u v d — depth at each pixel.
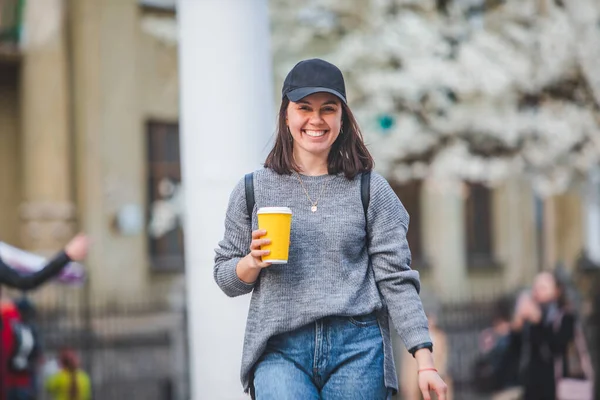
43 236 21.20
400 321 3.69
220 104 5.88
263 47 5.99
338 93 3.74
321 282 3.68
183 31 5.94
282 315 3.67
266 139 5.97
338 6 15.24
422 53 14.77
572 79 14.93
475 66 14.44
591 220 26.09
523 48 14.88
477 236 26.56
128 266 21.95
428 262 25.42
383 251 3.74
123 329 20.61
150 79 22.50
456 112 14.84
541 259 26.23
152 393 16.19
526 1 15.30
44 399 13.75
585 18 14.81
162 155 22.77
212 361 5.88
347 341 3.69
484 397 13.01
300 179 3.78
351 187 3.78
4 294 9.92
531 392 9.27
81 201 21.77
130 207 22.06
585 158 15.22
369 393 3.67
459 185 15.98
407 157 15.32
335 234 3.71
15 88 21.98
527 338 9.29
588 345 11.92
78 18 21.75
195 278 5.92
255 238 3.56
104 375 17.61
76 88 21.81
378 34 15.06
